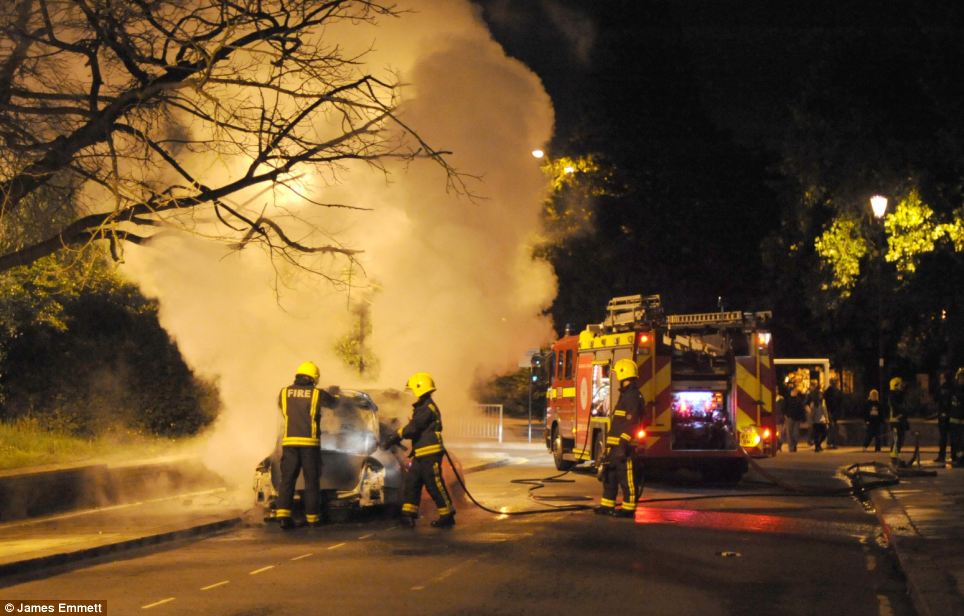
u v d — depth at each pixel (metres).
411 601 8.52
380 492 13.57
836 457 25.16
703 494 17.00
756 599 8.68
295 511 14.04
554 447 21.97
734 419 18.14
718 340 18.48
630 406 13.93
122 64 10.88
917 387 38.03
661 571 9.88
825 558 10.71
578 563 10.30
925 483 17.58
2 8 9.91
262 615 8.00
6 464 14.62
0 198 10.16
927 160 23.72
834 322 34.97
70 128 10.68
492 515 14.17
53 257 15.21
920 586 8.63
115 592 8.92
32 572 9.92
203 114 10.22
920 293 26.88
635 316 18.09
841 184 26.50
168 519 13.17
